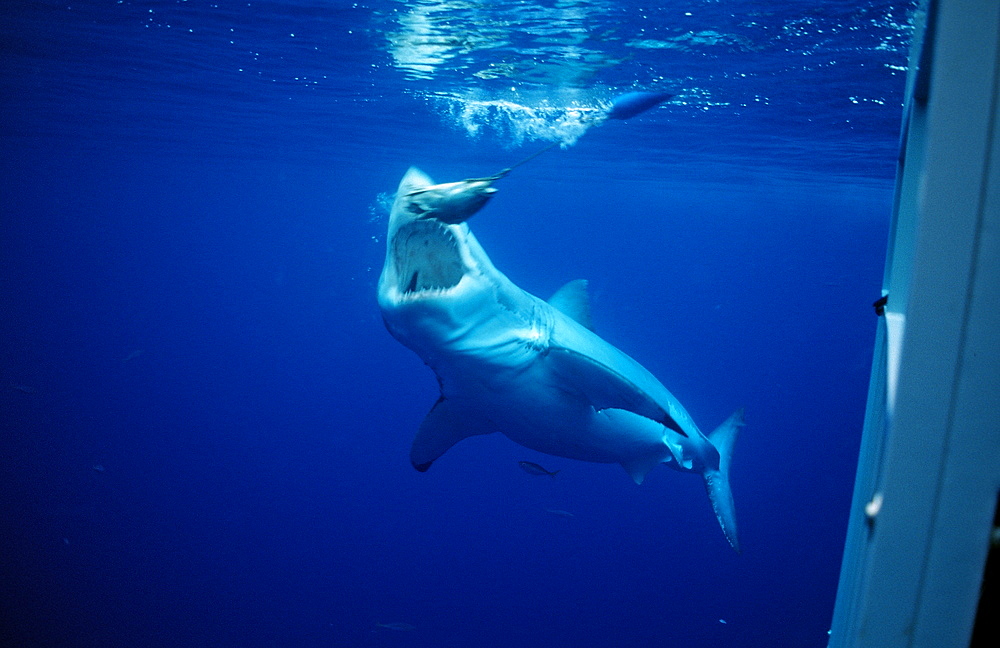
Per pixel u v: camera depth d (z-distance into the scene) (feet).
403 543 91.97
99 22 44.11
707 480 26.18
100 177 151.43
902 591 4.52
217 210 234.99
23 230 376.89
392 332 16.19
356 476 125.39
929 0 5.62
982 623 4.38
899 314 7.48
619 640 63.16
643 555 82.17
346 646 62.39
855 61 41.09
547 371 17.24
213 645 60.80
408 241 15.20
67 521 88.99
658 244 324.39
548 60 44.47
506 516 103.65
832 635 8.48
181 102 67.46
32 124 88.53
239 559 81.25
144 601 67.97
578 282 20.56
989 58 3.97
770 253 320.70
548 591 74.18
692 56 41.91
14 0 40.93
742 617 65.98
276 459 136.56
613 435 20.26
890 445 4.40
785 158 81.05
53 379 237.45
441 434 21.20
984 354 4.14
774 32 36.76
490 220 247.50
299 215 243.81
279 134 84.74
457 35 40.65
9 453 125.49
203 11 40.22
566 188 139.95
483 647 62.80
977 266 4.09
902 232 7.71
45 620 62.59
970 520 4.31
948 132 4.07
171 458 129.70
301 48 46.14
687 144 74.54
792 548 81.41
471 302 15.10
